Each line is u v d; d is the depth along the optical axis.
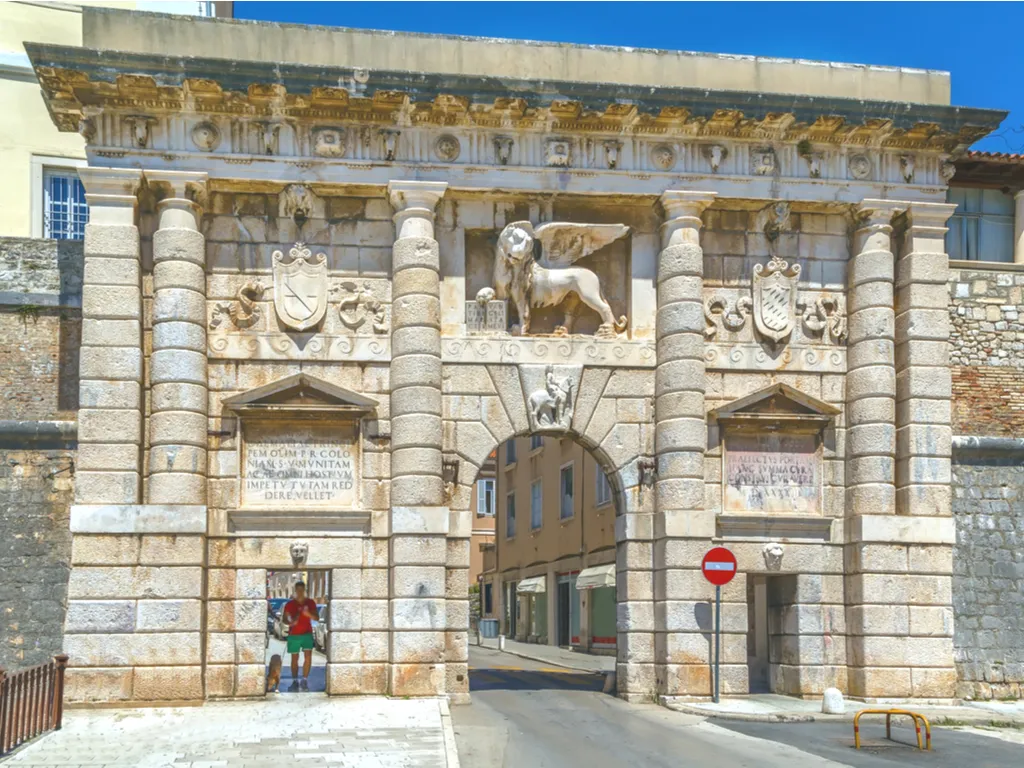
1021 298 34.97
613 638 51.25
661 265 31.50
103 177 29.22
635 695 30.58
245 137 29.98
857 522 31.14
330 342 30.38
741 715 27.80
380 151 30.36
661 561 30.67
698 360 30.98
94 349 28.95
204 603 29.05
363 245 30.86
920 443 31.38
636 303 31.64
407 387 29.91
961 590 32.91
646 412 31.50
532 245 30.95
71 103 29.31
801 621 31.20
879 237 32.00
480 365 30.94
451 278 31.05
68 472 30.77
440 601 29.36
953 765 22.08
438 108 30.14
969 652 32.59
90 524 28.39
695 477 30.62
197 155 29.62
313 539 29.77
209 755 22.72
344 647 29.50
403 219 30.42
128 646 28.20
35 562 30.31
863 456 31.39
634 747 23.89
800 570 31.39
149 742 24.06
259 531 29.61
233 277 30.38
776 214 31.84
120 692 28.05
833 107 31.16
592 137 31.12
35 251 32.03
